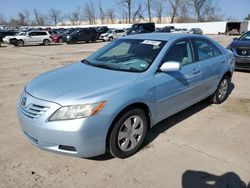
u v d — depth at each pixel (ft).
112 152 11.32
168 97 13.30
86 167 11.18
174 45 14.21
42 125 10.18
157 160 11.75
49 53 61.00
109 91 10.69
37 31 92.38
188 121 15.98
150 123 12.82
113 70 12.86
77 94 10.40
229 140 13.66
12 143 13.07
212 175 10.76
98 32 110.22
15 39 88.43
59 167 11.16
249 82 26.25
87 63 14.52
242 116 16.92
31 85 12.19
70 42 100.22
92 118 10.08
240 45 30.37
